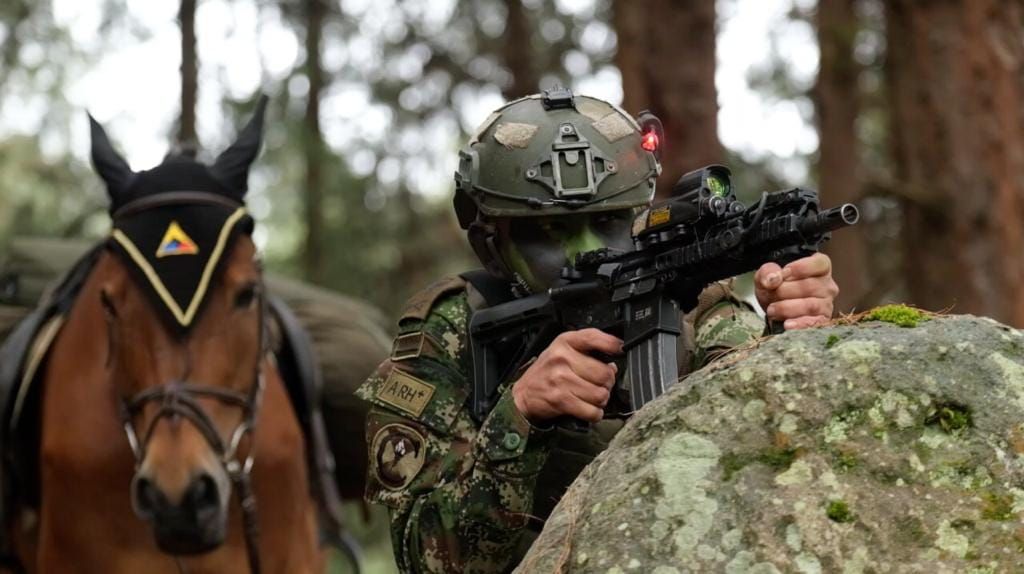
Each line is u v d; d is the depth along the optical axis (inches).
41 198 576.4
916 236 326.3
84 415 200.8
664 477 89.4
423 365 128.5
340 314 270.1
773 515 86.4
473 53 625.3
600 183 126.1
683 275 111.3
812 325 101.9
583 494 94.2
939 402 88.5
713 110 366.3
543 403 114.4
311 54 586.6
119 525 200.5
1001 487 86.1
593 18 601.6
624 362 121.0
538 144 127.5
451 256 623.2
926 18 326.6
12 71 565.9
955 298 318.0
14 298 259.4
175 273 187.2
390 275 602.9
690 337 124.9
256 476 206.4
